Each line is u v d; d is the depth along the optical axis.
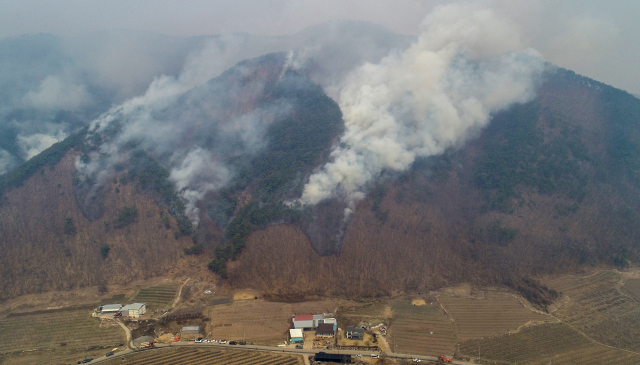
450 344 143.38
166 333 150.75
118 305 163.00
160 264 188.25
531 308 165.12
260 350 141.00
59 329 152.50
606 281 175.88
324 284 179.25
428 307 166.88
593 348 140.38
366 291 176.88
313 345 144.12
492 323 155.62
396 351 139.88
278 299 172.00
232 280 181.00
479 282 182.00
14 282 172.25
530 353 137.75
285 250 188.88
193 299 172.38
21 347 143.75
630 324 151.25
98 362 134.00
